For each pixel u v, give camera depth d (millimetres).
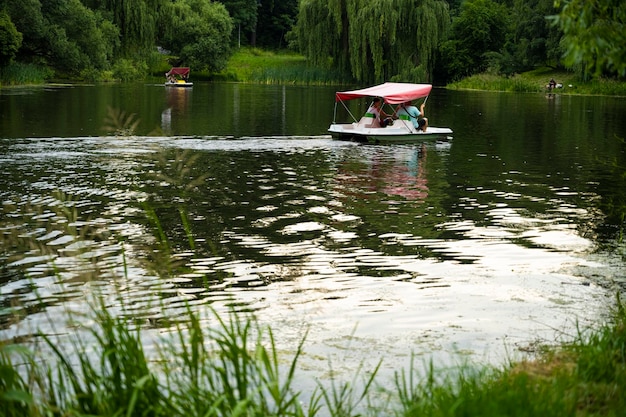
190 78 85125
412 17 66062
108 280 8844
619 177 18000
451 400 4773
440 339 7223
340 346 7000
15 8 60250
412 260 10195
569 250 10797
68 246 10422
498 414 4430
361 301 8398
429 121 34906
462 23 81312
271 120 32875
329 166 19188
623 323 6785
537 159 21328
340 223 12453
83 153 20297
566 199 14992
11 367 4668
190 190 15195
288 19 111250
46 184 15477
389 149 23172
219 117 34000
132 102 42812
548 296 8633
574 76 70812
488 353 6805
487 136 27844
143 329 7227
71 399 4742
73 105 38438
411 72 66188
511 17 88625
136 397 4141
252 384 5852
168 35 84500
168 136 25094
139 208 13266
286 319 7766
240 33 108375
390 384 6086
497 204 14398
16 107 36188
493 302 8391
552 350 6691
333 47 70312
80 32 67688
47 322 7371
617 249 10906
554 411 4535
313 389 5996
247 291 8680
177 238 11148
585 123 34156
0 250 10039
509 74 77000
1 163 18266
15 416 4543
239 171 17969
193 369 5223
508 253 10617
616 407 4836
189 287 8766
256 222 12383
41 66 64875
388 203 14328
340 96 26391
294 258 10203
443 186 16422
